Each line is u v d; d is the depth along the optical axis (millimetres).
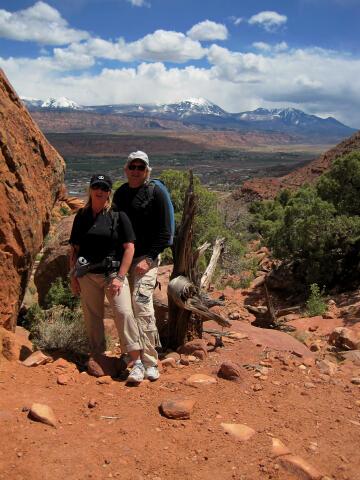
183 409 3121
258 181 104000
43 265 8172
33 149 4523
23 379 3496
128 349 3797
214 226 14891
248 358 4656
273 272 13305
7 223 3980
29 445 2582
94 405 3205
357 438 2932
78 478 2336
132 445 2705
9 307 4125
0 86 4113
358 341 5582
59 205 26391
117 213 3830
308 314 8953
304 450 2752
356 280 10961
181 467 2512
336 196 13367
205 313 4695
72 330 4852
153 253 3928
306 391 3736
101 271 3869
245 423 3088
